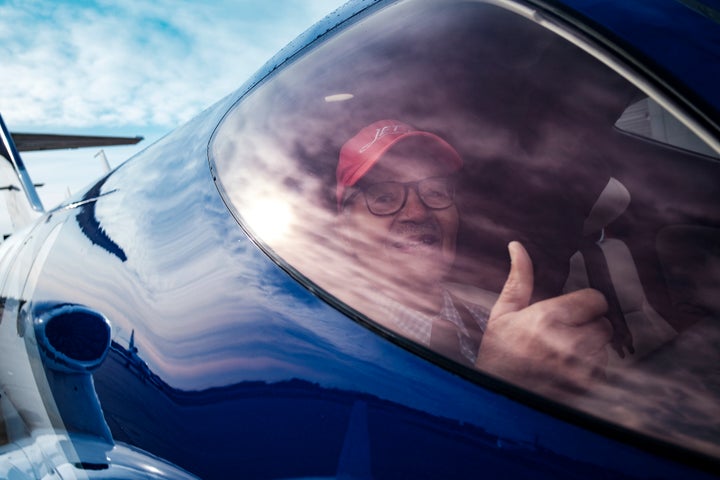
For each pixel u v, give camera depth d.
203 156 2.74
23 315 2.77
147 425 1.86
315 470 1.46
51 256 3.03
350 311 1.71
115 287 2.43
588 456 1.24
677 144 1.55
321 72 2.30
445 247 1.65
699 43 1.58
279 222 2.04
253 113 2.56
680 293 1.46
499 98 1.77
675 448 1.21
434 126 1.78
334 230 1.88
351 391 1.55
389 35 2.13
